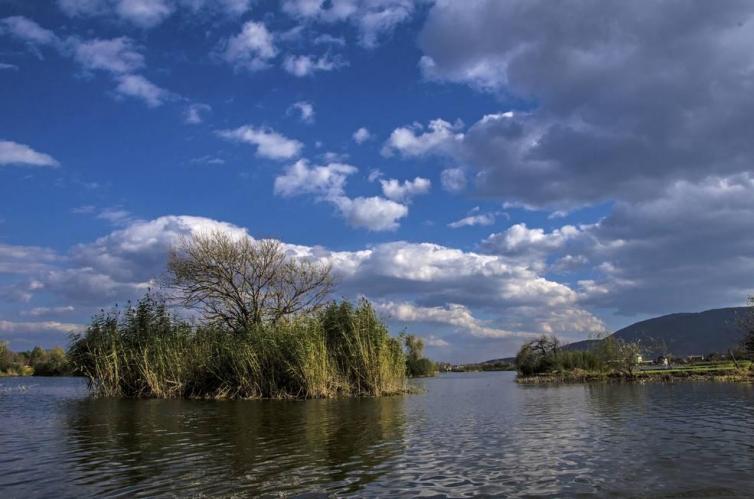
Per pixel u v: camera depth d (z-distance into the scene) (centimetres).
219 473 1269
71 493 1119
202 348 3909
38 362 10462
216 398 3603
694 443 1575
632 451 1466
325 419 2305
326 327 3884
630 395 3441
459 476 1209
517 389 4562
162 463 1395
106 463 1410
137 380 4016
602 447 1538
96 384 4112
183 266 4709
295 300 4903
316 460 1408
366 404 3070
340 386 3650
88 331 4175
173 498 1067
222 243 4728
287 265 4894
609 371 5728
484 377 8738
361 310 3834
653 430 1847
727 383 4444
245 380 3597
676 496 1023
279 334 3703
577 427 1970
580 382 5406
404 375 4119
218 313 4744
